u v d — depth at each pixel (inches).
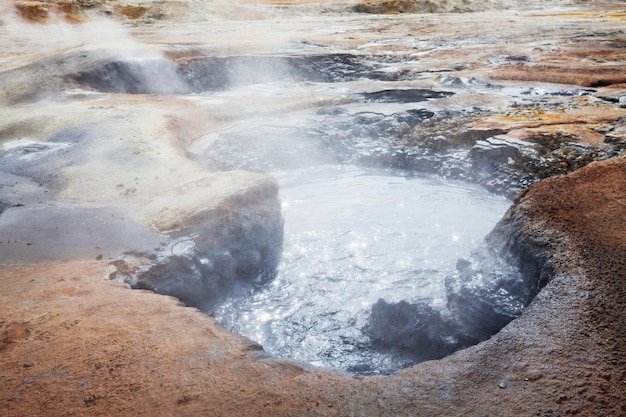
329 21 1206.3
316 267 247.6
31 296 163.2
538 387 113.9
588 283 147.9
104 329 142.6
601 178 210.1
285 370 125.0
